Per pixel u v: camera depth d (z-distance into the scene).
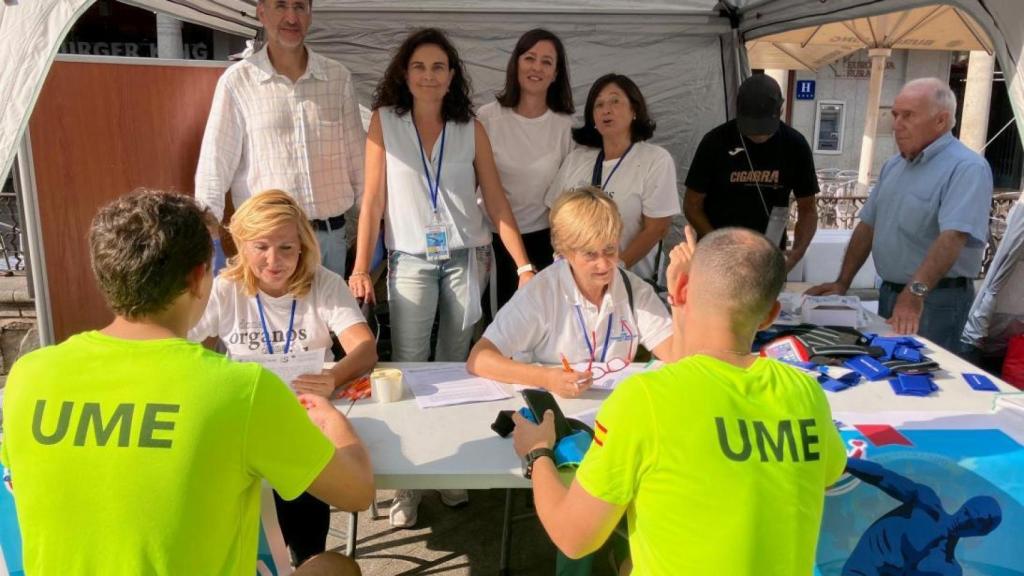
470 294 3.28
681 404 1.38
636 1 5.17
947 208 3.28
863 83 13.41
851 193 10.05
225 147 3.40
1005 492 1.93
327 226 3.58
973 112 11.25
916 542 1.96
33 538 1.33
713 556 1.34
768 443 1.37
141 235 1.38
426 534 3.09
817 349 2.61
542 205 3.66
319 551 2.42
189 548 1.31
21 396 1.36
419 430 2.09
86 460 1.30
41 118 3.94
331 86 3.50
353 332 2.48
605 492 1.39
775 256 1.45
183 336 1.50
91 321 4.28
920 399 2.33
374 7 5.18
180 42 8.76
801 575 1.36
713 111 5.53
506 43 5.34
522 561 2.90
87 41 9.29
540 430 1.85
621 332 2.60
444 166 3.19
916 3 3.30
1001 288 3.93
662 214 3.43
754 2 4.87
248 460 1.38
